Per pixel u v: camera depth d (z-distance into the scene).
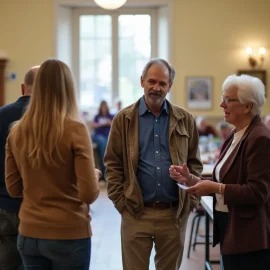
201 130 9.10
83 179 2.21
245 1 9.84
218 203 2.59
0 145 2.76
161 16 10.09
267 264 2.39
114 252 5.14
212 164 6.08
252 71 9.92
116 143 2.98
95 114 10.28
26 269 2.35
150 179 2.89
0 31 9.84
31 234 2.25
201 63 9.95
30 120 2.22
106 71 10.41
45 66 2.25
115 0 7.53
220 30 9.90
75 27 10.27
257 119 2.46
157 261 3.01
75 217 2.26
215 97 9.99
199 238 5.77
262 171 2.32
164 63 2.90
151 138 2.94
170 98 10.00
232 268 2.45
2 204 2.79
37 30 9.84
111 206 7.55
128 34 10.30
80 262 2.31
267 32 9.88
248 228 2.37
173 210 2.93
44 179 2.23
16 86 9.90
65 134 2.19
